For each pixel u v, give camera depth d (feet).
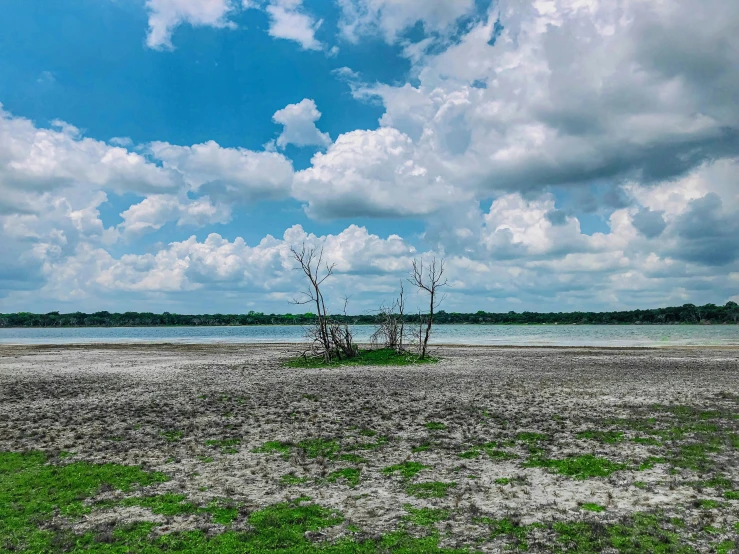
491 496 39.96
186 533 33.53
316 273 162.71
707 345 250.37
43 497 40.68
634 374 122.62
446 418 70.13
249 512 37.17
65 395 94.12
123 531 33.86
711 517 34.76
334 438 59.41
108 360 176.76
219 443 57.52
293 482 43.98
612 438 57.31
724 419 67.10
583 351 206.80
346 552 30.55
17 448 55.42
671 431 60.29
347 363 159.63
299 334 536.83
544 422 66.49
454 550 30.68
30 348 249.96
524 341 311.27
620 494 39.83
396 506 38.04
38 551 31.30
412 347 229.66
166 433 62.54
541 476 44.73
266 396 92.17
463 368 142.41
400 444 56.39
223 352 216.95
